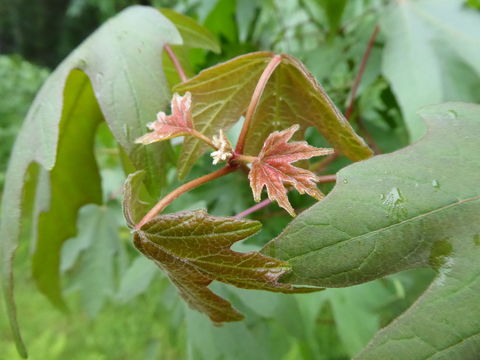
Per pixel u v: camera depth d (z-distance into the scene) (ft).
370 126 0.77
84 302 0.93
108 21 0.43
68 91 0.44
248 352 0.58
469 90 0.52
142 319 1.57
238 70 0.32
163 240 0.25
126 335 1.55
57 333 1.66
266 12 0.89
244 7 0.73
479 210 0.26
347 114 0.65
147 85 0.37
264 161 0.27
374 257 0.25
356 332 0.61
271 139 0.27
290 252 0.25
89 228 0.94
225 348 0.58
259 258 0.25
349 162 0.67
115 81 0.37
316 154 0.27
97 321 1.65
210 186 0.77
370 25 0.69
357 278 0.25
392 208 0.26
